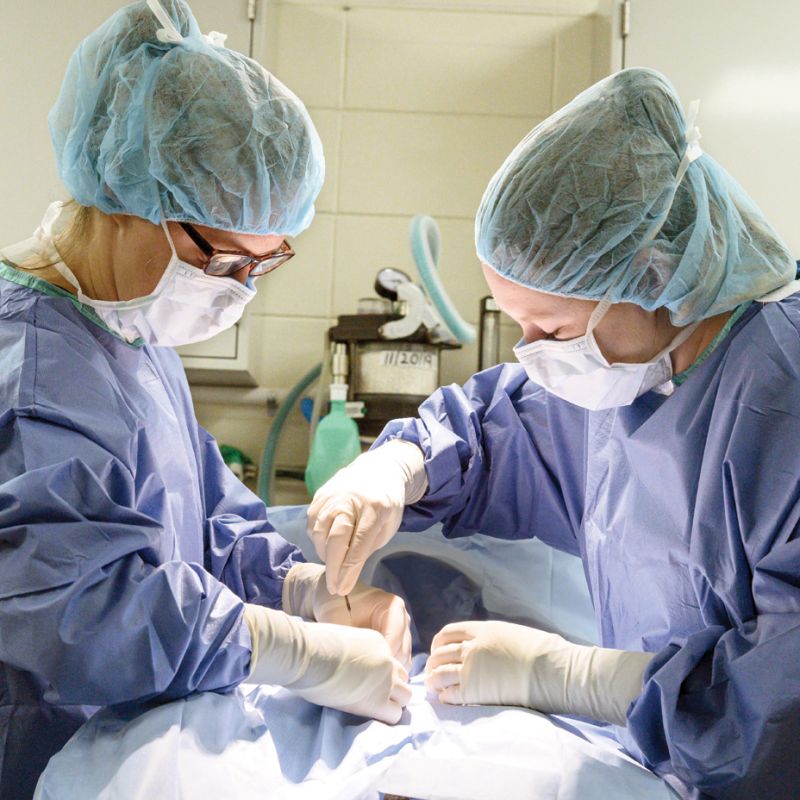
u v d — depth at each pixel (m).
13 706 1.10
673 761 1.02
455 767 1.01
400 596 1.66
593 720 1.33
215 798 0.95
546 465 1.59
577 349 1.22
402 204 2.29
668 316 1.24
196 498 1.38
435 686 1.26
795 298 1.19
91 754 1.00
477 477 1.62
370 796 0.98
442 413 1.66
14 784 1.09
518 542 1.70
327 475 1.90
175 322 1.25
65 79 1.24
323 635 1.22
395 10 2.31
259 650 1.15
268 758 1.03
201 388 2.21
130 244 1.21
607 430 1.38
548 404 1.56
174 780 0.95
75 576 1.01
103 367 1.18
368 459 1.55
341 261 2.28
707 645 1.08
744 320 1.20
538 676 1.22
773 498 1.08
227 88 1.20
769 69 1.96
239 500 1.55
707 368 1.20
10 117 1.93
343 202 2.29
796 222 1.93
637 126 1.21
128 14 1.23
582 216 1.18
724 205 1.24
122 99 1.18
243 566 1.48
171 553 1.21
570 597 1.65
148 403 1.28
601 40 2.18
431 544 1.70
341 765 1.06
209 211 1.19
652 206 1.18
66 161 1.22
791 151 1.94
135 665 1.02
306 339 2.26
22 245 1.26
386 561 1.68
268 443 2.12
